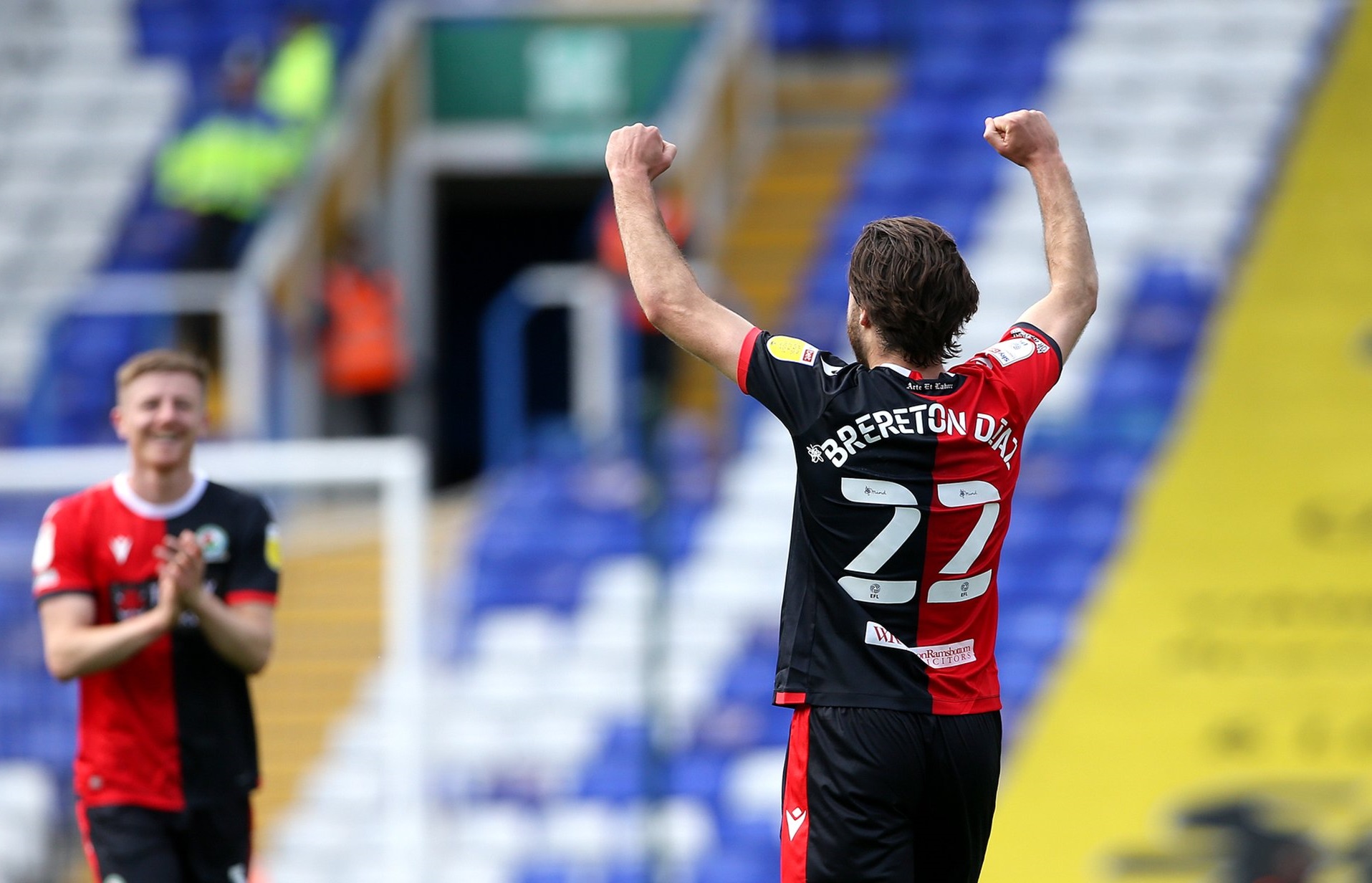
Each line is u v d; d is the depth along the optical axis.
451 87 44.72
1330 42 41.56
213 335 34.12
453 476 52.47
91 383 34.31
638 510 31.70
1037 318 10.57
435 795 28.38
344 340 35.44
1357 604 29.22
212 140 36.28
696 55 42.34
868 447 9.83
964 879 10.33
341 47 43.47
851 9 44.62
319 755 23.02
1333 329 34.31
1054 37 43.03
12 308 37.72
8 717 20.69
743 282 37.66
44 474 19.98
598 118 44.12
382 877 22.86
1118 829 26.83
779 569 30.48
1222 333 34.41
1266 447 32.06
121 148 42.44
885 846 9.78
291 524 23.34
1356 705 27.72
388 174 43.38
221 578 13.99
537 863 27.59
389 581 21.77
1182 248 36.22
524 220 52.12
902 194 39.25
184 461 13.91
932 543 9.82
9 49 45.06
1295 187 37.59
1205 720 27.88
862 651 9.86
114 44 45.06
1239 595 29.56
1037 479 31.83
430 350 44.25
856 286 10.19
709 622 29.89
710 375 35.16
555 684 29.48
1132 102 40.38
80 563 13.71
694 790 27.86
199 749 13.66
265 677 23.09
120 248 39.34
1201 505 31.09
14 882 20.41
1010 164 39.31
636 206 10.39
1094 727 28.09
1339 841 26.30
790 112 43.53
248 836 14.03
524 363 52.09
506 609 30.66
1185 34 42.22
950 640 9.95
